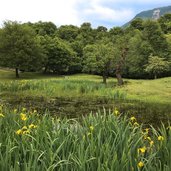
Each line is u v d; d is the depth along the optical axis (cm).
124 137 551
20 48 6612
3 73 7162
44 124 628
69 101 2209
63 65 7331
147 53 6209
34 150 517
